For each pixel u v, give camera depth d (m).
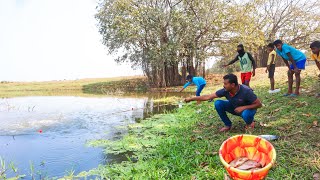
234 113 6.59
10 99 18.33
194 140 6.34
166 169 4.96
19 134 8.38
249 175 2.77
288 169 4.38
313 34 29.88
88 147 6.89
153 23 21.47
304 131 5.83
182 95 17.27
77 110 12.84
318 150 4.90
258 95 10.43
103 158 6.07
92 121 10.13
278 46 8.74
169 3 22.33
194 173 4.68
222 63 27.06
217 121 7.75
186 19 21.38
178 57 22.94
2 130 8.88
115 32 22.50
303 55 8.70
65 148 6.90
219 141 6.02
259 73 19.78
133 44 23.16
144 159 5.78
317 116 6.50
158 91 21.77
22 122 10.09
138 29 20.81
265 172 2.82
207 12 21.80
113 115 11.26
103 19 23.06
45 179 5.09
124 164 5.54
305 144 5.18
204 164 4.95
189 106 11.18
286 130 6.08
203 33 22.91
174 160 5.21
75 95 20.86
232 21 22.58
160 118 9.84
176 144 6.13
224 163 2.94
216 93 6.22
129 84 26.28
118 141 7.24
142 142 6.85
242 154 3.40
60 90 25.72
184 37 22.05
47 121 10.23
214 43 23.98
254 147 3.34
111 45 23.84
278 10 29.64
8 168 5.69
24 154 6.54
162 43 22.41
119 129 8.69
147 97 17.77
